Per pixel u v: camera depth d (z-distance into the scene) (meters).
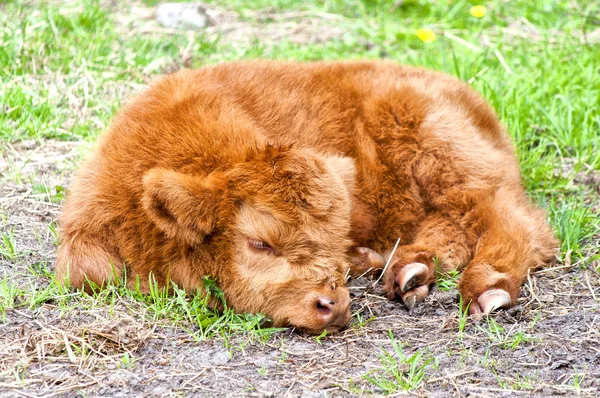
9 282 8.24
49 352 7.14
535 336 7.58
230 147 7.85
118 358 7.12
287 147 7.71
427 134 9.22
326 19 17.61
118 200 8.02
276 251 7.51
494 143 9.73
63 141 11.55
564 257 9.20
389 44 16.12
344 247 7.64
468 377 6.93
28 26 14.15
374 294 8.60
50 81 12.79
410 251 8.77
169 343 7.38
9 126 11.38
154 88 8.92
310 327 7.46
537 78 13.30
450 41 16.02
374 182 9.34
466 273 8.38
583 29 15.07
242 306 7.74
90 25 15.16
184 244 7.79
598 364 7.18
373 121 9.43
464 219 9.01
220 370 6.98
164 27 16.45
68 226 8.27
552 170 11.15
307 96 9.37
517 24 16.66
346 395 6.65
